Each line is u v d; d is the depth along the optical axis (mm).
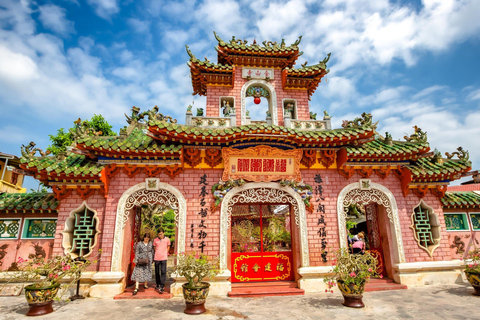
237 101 12617
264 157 10461
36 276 8008
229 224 10328
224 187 10305
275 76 13156
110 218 9773
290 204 11109
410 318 7066
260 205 11258
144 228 18094
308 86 13141
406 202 11117
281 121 12602
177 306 8242
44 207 10078
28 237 10336
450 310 7617
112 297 9164
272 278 10633
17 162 15914
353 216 23125
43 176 9531
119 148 9391
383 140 11430
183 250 9727
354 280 8016
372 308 7883
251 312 7656
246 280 10516
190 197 10273
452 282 10641
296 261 10391
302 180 10859
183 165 10477
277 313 7555
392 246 10781
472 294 9141
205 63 12227
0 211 10398
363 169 10977
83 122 10273
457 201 11805
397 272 10484
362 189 11023
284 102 13172
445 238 10945
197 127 10547
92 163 9938
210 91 12734
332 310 7762
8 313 7648
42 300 7457
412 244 10742
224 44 12492
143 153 9594
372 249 12078
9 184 15281
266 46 13039
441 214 11172
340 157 10781
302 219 10422
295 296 9320
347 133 9984
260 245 10914
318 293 9672
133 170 10102
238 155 10367
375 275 8664
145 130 9445
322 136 9820
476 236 11914
